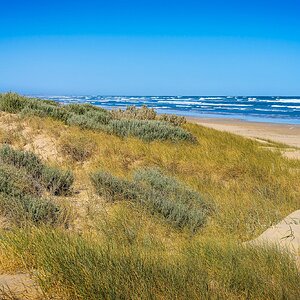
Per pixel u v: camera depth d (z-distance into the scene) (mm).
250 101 136500
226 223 7418
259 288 3975
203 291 3783
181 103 118188
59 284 3965
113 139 14641
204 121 51406
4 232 5926
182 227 7090
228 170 12398
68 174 9133
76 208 7652
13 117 15961
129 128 16391
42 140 13547
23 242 5137
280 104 108500
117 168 11547
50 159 12102
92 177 9008
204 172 12242
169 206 7570
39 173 9258
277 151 18484
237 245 5438
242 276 4227
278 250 5199
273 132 37031
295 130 39031
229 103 119000
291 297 3816
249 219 7609
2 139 13125
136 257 4562
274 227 6945
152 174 10055
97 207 7707
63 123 16641
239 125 44844
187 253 5117
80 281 3898
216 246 5348
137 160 12820
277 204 9094
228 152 15195
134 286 3816
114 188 8484
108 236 6172
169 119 23281
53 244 4945
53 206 7141
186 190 9086
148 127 16500
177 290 3787
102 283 3838
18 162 9461
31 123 15141
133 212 7289
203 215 7578
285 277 4246
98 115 18750
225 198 9266
